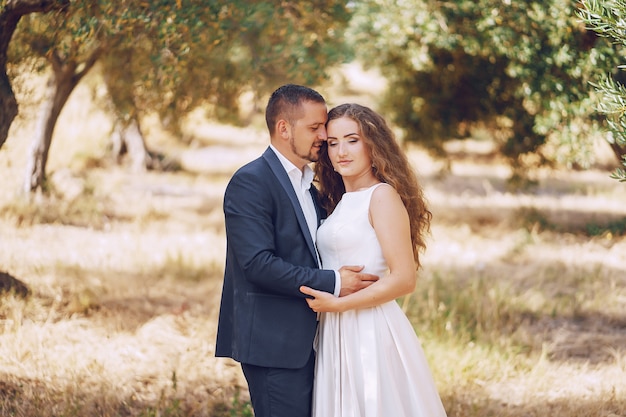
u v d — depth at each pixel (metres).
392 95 9.66
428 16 6.86
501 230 9.34
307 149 3.07
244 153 16.02
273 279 2.86
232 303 3.14
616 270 7.21
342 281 2.91
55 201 8.85
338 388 3.00
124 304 5.54
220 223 9.29
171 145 14.73
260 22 5.92
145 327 5.07
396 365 3.02
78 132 12.91
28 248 6.82
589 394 4.37
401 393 3.00
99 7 4.20
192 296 6.03
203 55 6.58
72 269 6.11
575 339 5.40
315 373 3.09
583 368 4.76
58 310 5.20
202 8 4.37
